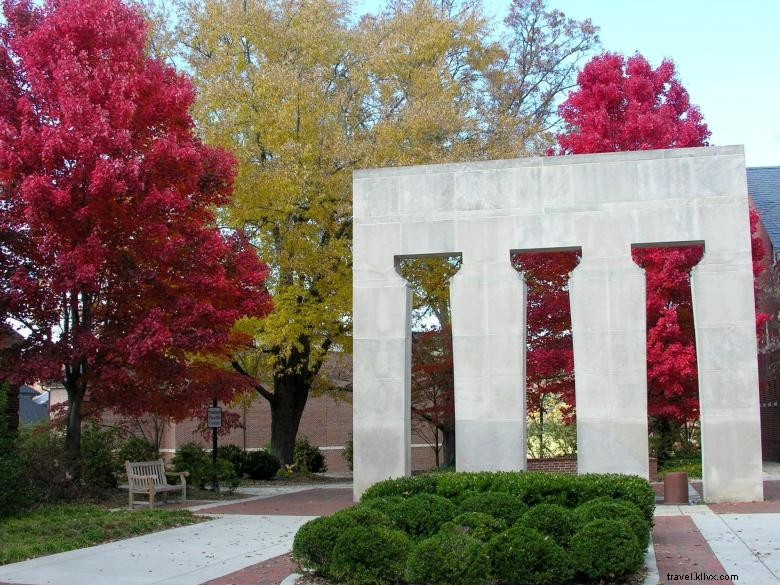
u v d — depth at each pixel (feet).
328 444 139.13
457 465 57.16
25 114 56.44
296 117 80.33
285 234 81.92
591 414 55.77
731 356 55.06
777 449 106.32
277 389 96.58
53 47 57.82
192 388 63.72
